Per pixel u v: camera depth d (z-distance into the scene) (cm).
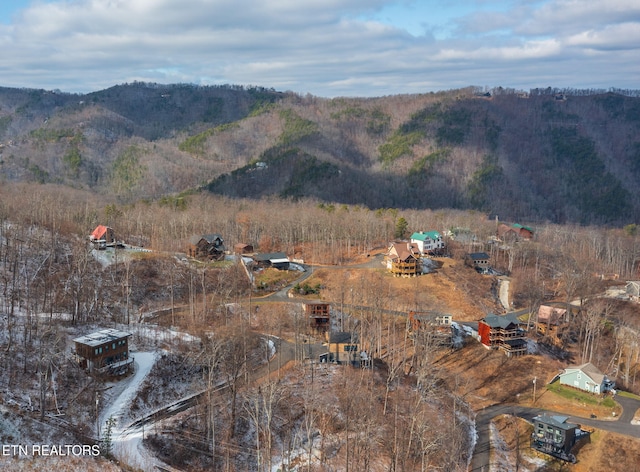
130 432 7619
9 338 8950
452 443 8088
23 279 11856
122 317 11719
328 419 8362
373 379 9875
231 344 9444
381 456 7775
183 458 7231
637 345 12188
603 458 8444
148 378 9094
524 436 9088
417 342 10881
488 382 11000
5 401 7444
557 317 13338
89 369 8838
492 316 12425
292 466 7306
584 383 10556
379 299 13150
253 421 8250
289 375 9800
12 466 6250
